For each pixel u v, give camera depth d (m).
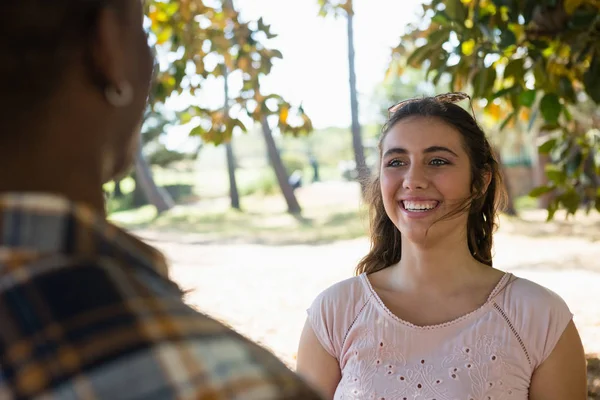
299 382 0.73
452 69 4.01
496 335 2.14
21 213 0.70
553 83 3.74
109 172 0.86
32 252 0.69
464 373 2.09
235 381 0.68
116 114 0.82
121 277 0.71
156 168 31.75
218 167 48.69
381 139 2.46
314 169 37.34
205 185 36.81
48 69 0.72
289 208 22.50
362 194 2.82
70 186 0.75
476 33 3.73
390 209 2.33
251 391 0.68
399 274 2.35
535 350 2.13
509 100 4.29
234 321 7.07
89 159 0.77
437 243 2.25
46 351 0.65
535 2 3.46
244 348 0.73
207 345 0.70
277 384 0.70
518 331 2.14
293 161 39.47
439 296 2.25
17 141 0.71
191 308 0.75
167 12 5.18
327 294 2.39
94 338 0.66
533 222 15.48
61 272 0.68
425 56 3.98
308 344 2.38
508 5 3.58
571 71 3.92
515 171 22.66
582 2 3.46
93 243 0.73
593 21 3.40
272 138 22.72
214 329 0.73
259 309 7.74
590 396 3.88
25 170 0.72
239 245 14.38
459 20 3.74
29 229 0.70
